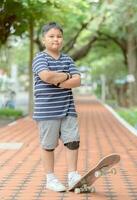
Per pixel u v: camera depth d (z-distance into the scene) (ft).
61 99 24.95
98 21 102.42
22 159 37.37
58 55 25.41
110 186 27.43
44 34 25.35
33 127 64.95
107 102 162.30
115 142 49.29
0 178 29.81
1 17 60.64
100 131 61.05
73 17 91.15
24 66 225.15
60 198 24.41
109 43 129.90
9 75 152.97
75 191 25.38
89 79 255.70
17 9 60.13
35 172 31.78
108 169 24.43
